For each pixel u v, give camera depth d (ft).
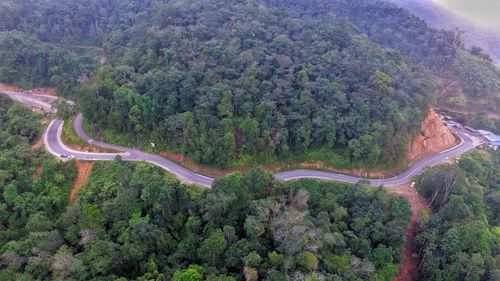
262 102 352.08
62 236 261.03
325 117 360.89
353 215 299.38
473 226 298.35
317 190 341.21
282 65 395.75
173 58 392.88
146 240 243.40
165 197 263.49
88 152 353.51
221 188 272.72
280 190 294.66
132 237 240.53
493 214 351.67
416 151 409.90
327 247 248.93
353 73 406.21
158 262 238.89
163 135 353.51
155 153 355.36
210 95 349.20
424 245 305.12
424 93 429.79
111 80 369.50
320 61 412.36
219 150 338.54
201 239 253.44
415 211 338.75
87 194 294.66
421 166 398.83
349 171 369.30
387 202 309.83
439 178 341.82
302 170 363.35
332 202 301.84
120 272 234.38
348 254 254.47
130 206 268.21
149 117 354.13
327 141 364.58
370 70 409.28
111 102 358.23
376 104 378.94
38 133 374.84
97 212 262.67
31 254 238.27
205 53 393.70
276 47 421.59
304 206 285.84
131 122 352.08
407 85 419.54
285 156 364.17
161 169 331.36
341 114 370.12
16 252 238.27
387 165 379.14
